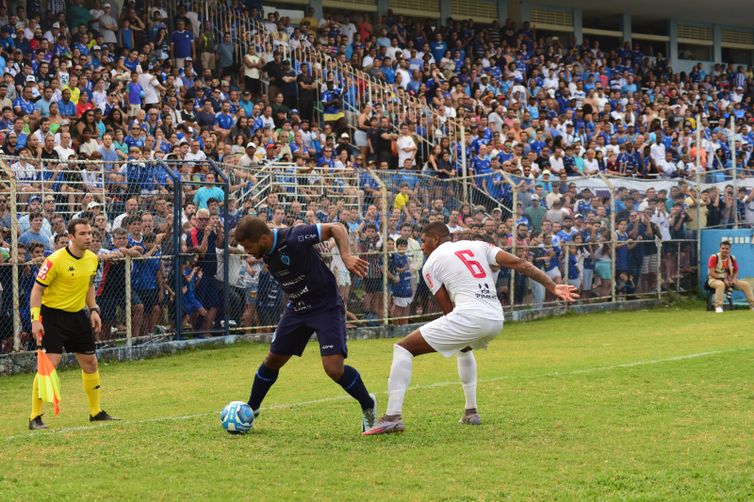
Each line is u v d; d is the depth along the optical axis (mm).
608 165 47031
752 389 16766
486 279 13812
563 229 33375
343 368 13266
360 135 40219
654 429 13500
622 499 10016
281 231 13172
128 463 11672
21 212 22156
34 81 32969
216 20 43688
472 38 54094
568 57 58031
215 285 25312
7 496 10164
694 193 38375
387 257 28297
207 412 15891
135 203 23781
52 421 15562
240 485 10617
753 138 58750
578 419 14266
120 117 32938
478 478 10906
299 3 52031
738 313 33312
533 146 43844
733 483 10617
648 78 61625
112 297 23203
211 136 33000
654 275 36812
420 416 14703
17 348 21672
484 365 21469
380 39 49688
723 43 70125
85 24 38969
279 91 40281
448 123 41781
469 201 31281
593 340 26297
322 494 10266
